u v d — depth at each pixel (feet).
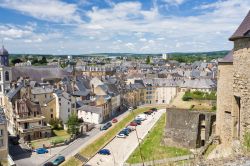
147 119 266.16
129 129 222.28
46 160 166.30
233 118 63.00
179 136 176.24
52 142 191.72
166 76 449.89
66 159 166.81
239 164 37.58
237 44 57.77
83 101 278.87
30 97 229.45
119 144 192.34
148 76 451.12
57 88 273.33
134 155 164.04
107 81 345.92
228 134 97.14
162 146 178.09
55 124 230.27
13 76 328.70
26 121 203.21
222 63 101.65
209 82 326.44
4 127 157.79
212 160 42.04
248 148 49.73
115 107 301.22
